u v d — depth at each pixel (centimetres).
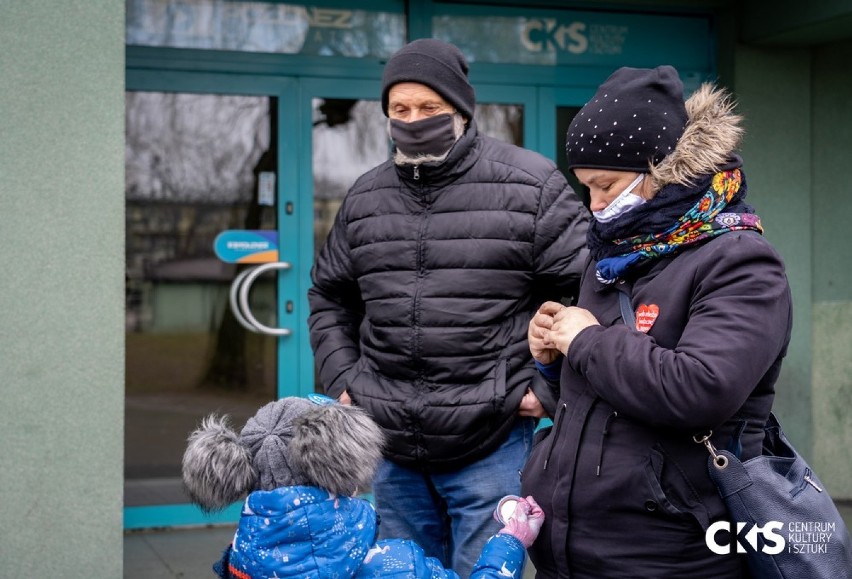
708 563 208
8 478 389
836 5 504
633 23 572
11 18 385
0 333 386
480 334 289
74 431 395
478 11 550
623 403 201
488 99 554
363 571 212
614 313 219
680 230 207
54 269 390
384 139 541
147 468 524
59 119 390
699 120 210
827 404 588
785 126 577
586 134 212
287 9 527
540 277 296
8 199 386
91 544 398
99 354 395
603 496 212
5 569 391
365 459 206
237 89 523
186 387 528
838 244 587
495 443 293
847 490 593
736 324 195
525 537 222
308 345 537
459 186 293
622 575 212
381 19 539
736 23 568
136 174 517
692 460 206
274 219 532
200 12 517
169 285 523
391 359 296
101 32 393
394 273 296
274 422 210
